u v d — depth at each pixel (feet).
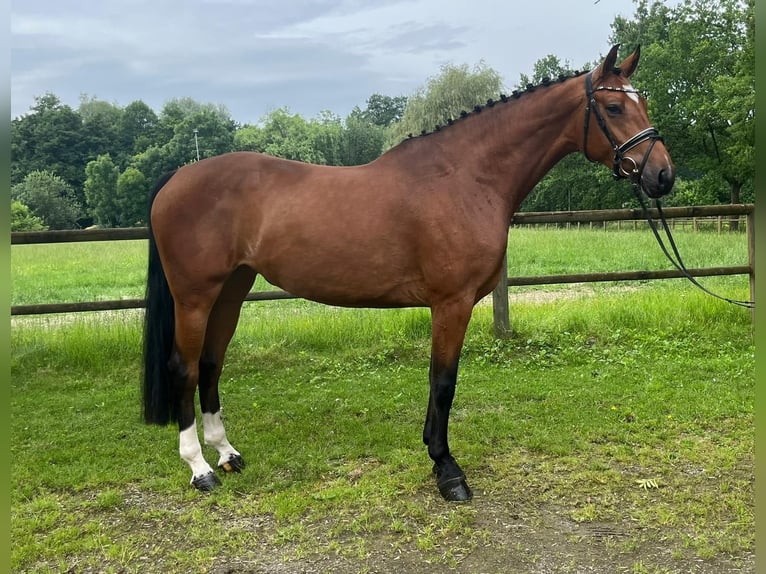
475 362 16.99
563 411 12.94
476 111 9.62
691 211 19.25
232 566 7.58
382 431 12.13
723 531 8.13
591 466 10.24
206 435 10.59
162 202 9.82
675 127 90.68
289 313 22.17
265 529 8.50
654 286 29.07
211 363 10.71
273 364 17.44
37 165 198.90
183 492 9.74
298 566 7.54
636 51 9.18
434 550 7.82
